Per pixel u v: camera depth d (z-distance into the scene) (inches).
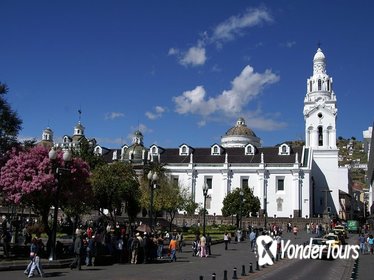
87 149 2421.3
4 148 1279.5
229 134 4758.9
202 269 1101.7
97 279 875.4
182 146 4175.7
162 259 1327.5
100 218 2343.8
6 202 1334.9
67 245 1321.4
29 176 1233.4
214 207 3870.6
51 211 2696.9
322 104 4303.6
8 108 1255.5
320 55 4461.1
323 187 4190.5
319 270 1149.1
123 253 1198.3
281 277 988.6
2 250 1282.0
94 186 2180.1
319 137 4333.2
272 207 3745.1
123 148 4239.7
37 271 937.5
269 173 3799.2
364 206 6545.3
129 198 2315.5
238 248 1809.8
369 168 4143.7
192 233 2496.3
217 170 3912.4
